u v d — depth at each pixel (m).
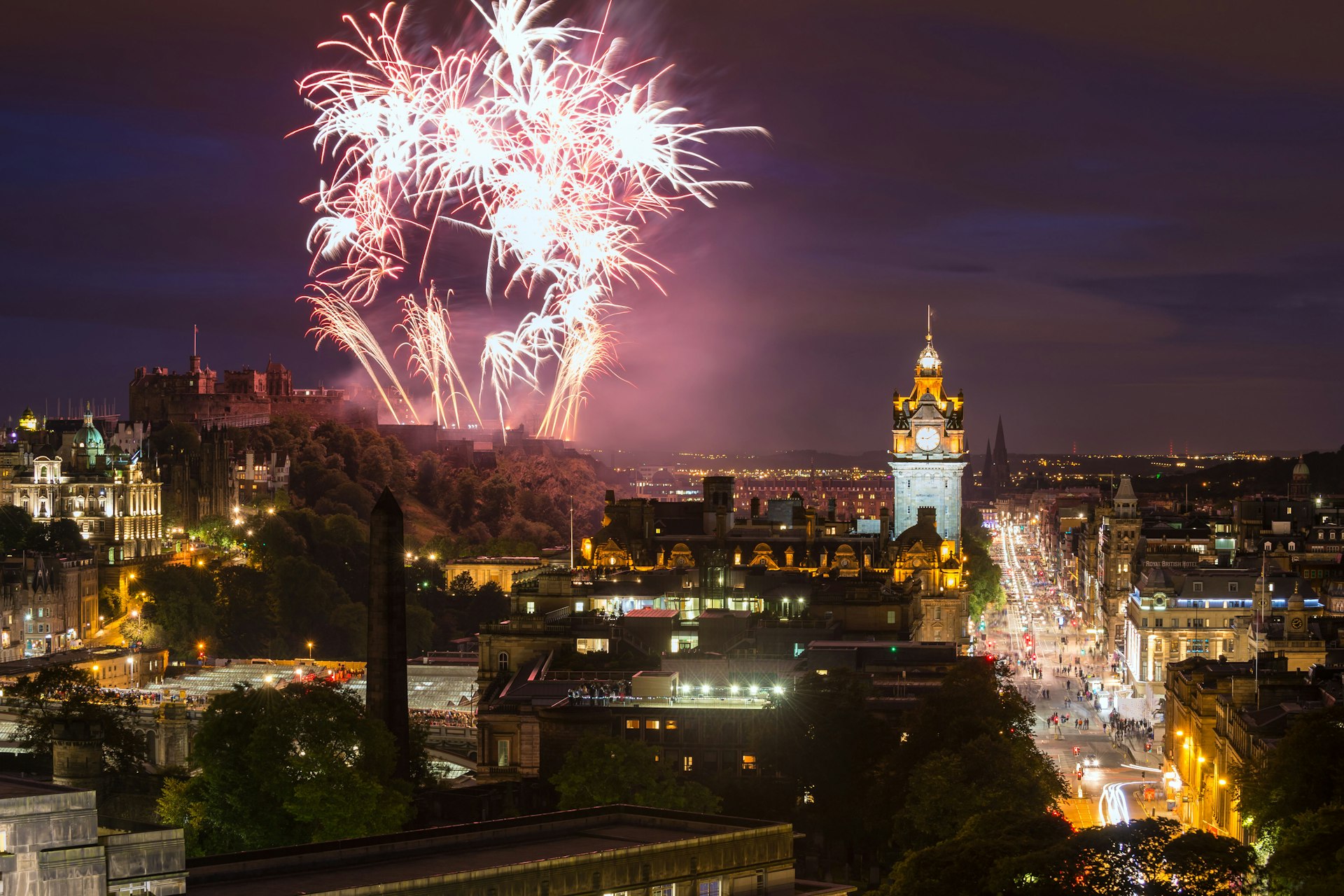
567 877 173.88
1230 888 168.88
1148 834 173.75
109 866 149.25
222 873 166.12
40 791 149.00
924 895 182.25
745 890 186.88
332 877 167.12
